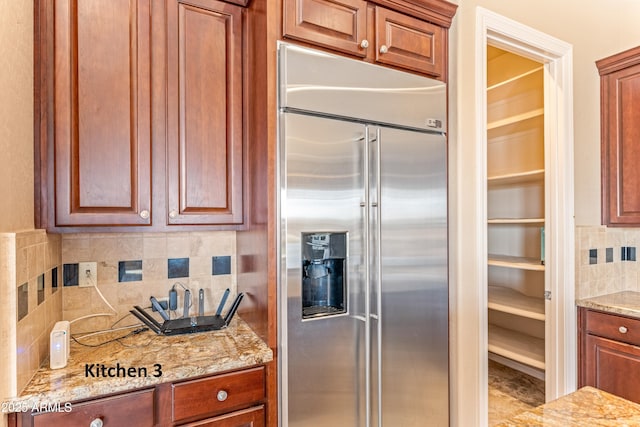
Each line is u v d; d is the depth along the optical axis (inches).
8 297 40.8
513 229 123.6
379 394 66.9
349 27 67.0
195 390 50.0
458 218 76.3
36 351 47.4
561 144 89.9
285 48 58.5
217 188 63.7
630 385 80.5
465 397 75.0
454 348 76.4
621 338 82.2
